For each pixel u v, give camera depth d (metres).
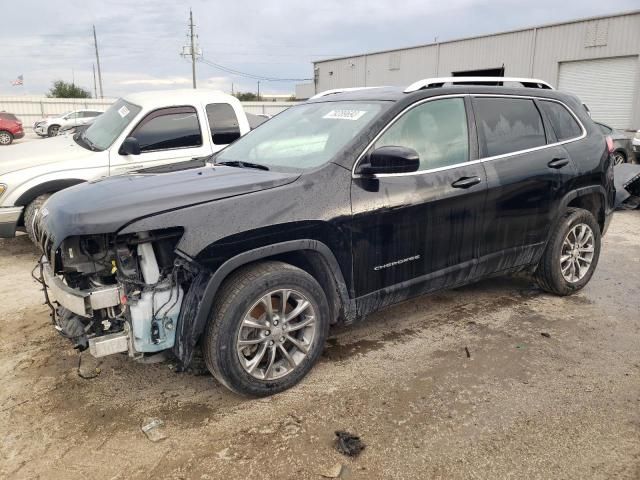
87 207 2.95
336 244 3.36
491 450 2.79
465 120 4.06
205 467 2.68
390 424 3.01
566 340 4.07
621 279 5.51
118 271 2.92
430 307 4.71
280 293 3.20
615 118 24.31
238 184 3.21
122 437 2.92
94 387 3.42
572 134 4.81
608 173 5.05
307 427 2.99
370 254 3.52
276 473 2.63
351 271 3.46
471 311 4.63
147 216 2.88
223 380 3.10
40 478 2.61
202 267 2.94
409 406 3.18
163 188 3.20
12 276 5.65
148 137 6.50
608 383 3.45
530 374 3.56
